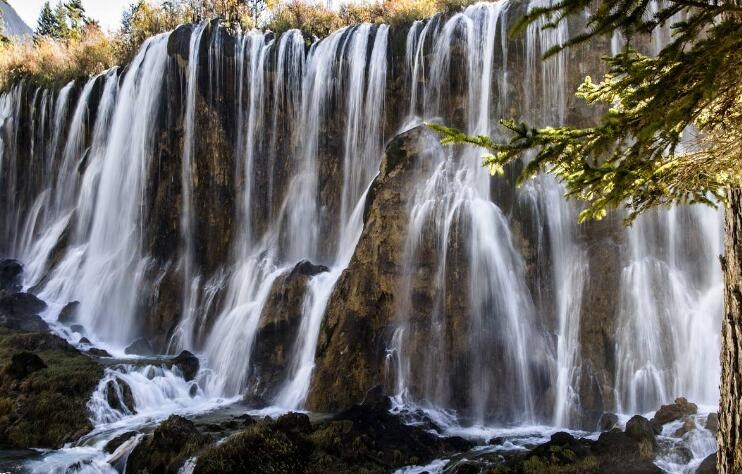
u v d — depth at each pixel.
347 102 21.30
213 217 22.14
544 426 14.66
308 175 21.52
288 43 22.47
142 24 30.28
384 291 16.42
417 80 20.23
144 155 23.31
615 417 13.98
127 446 12.60
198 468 11.20
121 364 16.59
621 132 4.09
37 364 15.84
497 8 19.16
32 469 11.81
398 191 17.44
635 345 15.20
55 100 27.77
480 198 16.92
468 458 11.79
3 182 28.52
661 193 5.14
